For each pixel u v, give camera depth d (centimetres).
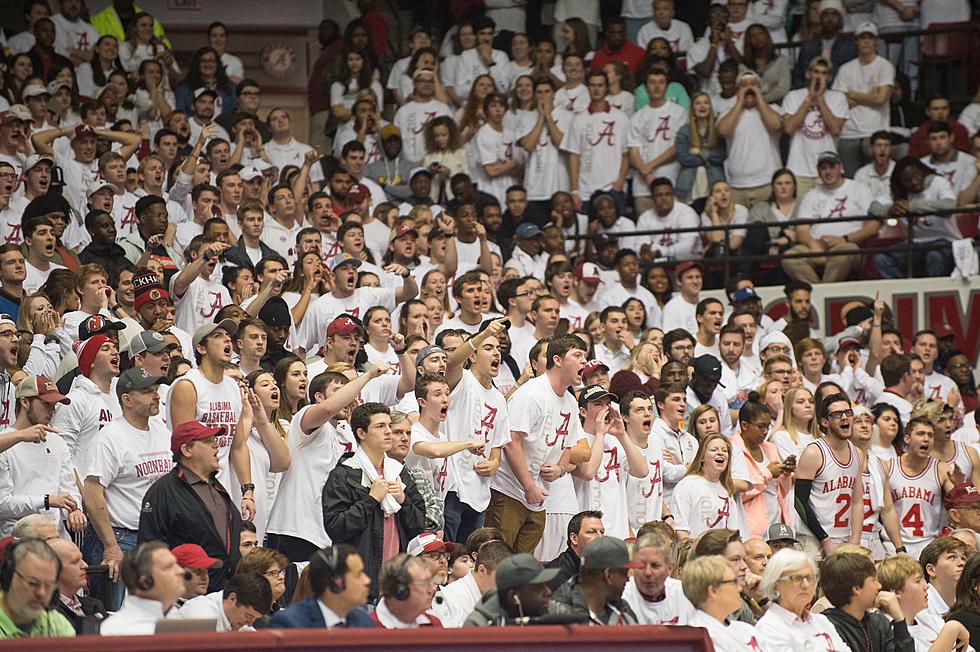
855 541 1906
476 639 1014
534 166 3056
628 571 1183
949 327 2762
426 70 3119
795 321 2588
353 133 3170
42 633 1058
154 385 1443
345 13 3712
